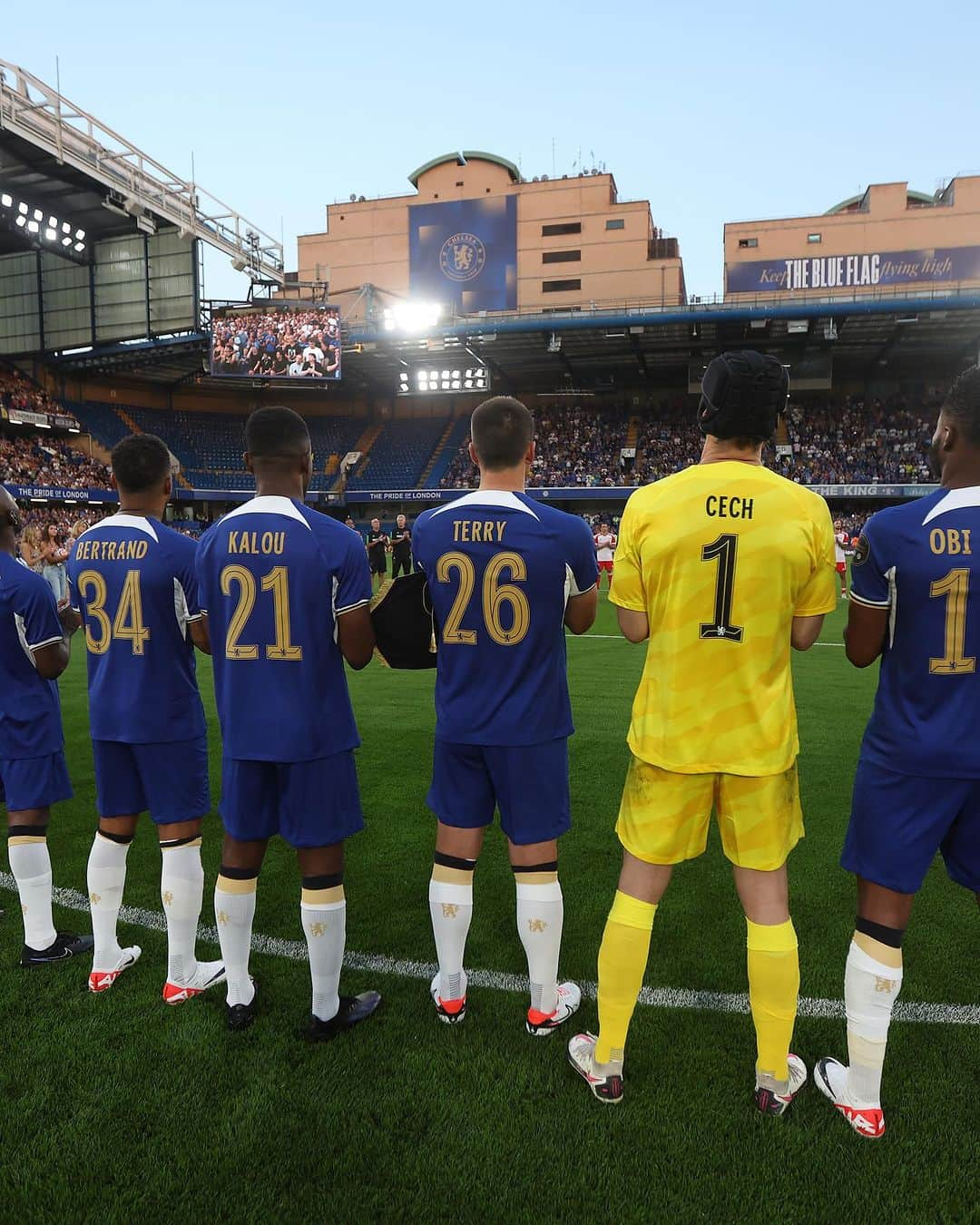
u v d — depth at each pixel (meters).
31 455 28.34
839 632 10.34
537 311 30.58
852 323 26.61
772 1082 1.84
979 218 33.19
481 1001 2.35
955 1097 1.92
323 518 2.12
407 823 3.91
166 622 2.33
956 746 1.69
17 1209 1.60
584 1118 1.84
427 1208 1.59
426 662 2.19
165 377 35.06
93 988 2.42
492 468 2.08
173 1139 1.78
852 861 1.85
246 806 2.13
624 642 10.04
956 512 1.68
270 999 2.37
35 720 2.58
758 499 1.73
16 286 29.86
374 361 33.25
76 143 22.00
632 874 1.90
